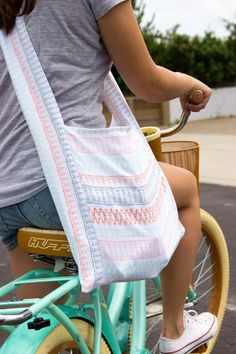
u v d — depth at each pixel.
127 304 2.45
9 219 1.93
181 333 2.24
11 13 1.75
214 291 2.97
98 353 1.94
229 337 3.34
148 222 1.84
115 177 1.81
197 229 2.17
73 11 1.78
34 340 1.83
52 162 1.74
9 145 1.87
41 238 1.92
